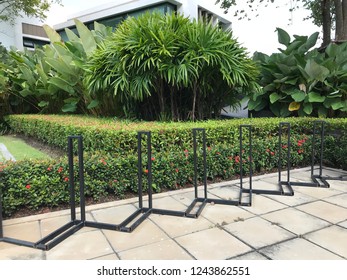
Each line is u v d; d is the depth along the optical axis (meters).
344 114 5.55
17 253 2.00
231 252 1.98
